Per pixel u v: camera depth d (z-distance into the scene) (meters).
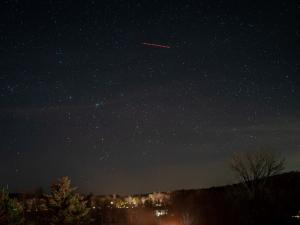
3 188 17.84
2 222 17.31
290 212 34.34
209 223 37.44
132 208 52.69
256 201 36.06
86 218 27.75
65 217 26.47
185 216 40.72
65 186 27.20
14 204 17.94
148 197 63.94
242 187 37.91
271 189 36.88
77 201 27.39
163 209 48.34
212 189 49.09
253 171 36.25
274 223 33.00
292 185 37.53
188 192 56.41
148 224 39.88
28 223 19.50
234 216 37.00
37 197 29.05
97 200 46.69
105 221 39.22
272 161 36.19
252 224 34.38
